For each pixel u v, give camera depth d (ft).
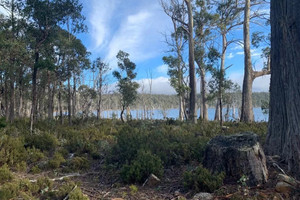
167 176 16.47
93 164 20.72
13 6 34.53
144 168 15.83
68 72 45.06
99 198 13.46
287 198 11.38
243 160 13.48
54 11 33.73
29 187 13.82
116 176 17.10
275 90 16.66
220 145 14.84
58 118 56.59
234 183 13.43
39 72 59.21
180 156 18.76
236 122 47.11
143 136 22.97
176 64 64.64
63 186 14.07
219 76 40.40
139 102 131.23
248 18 54.70
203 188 13.41
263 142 20.25
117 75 54.44
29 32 34.27
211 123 44.11
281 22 14.75
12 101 44.78
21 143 22.72
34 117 46.29
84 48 49.01
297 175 13.10
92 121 49.62
